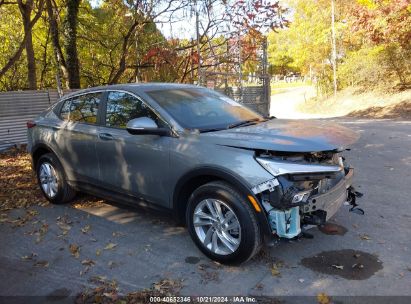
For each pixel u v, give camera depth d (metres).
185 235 4.55
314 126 4.25
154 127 4.06
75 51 13.16
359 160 8.13
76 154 5.16
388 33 18.31
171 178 4.06
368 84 25.52
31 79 13.23
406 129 12.79
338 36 26.31
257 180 3.44
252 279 3.58
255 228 3.52
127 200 4.68
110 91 4.91
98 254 4.14
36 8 12.44
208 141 3.84
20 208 5.63
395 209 5.18
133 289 3.47
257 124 4.41
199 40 12.12
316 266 3.78
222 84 15.12
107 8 13.53
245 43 12.88
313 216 3.60
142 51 13.69
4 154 9.48
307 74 38.78
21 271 3.84
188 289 3.45
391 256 3.94
